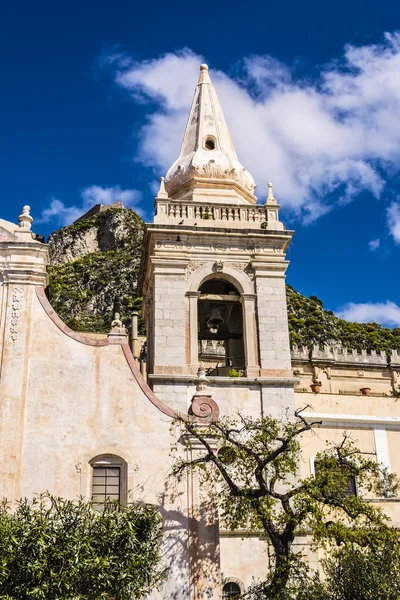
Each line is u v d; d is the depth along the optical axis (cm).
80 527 2127
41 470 2591
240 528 2995
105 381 2741
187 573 2506
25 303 2805
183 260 3478
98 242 13912
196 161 3812
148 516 2295
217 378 3256
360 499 2612
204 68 4241
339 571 2566
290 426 2811
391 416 4228
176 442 2689
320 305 10206
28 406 2672
